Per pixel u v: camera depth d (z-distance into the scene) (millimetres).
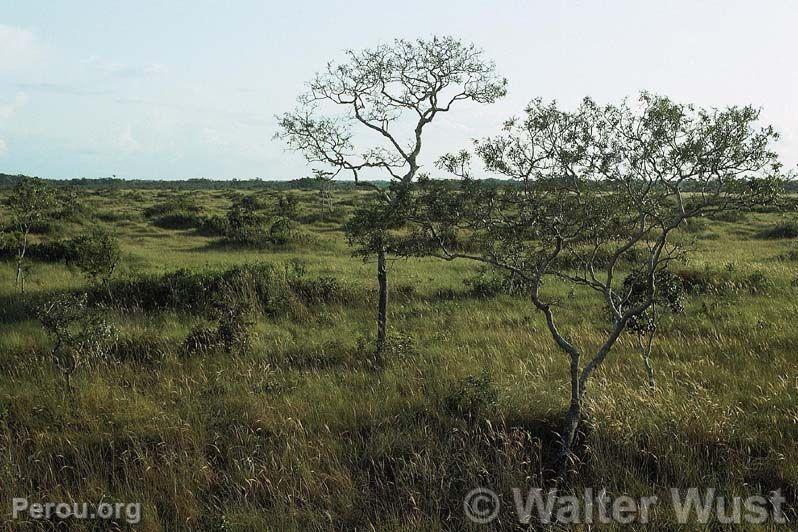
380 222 7238
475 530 6188
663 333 11508
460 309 13961
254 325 12273
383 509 6500
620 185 7086
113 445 7621
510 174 6820
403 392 8922
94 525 6398
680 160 6418
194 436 7648
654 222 7586
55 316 9727
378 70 10164
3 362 10445
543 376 9258
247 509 6508
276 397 8727
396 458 7180
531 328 12172
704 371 9148
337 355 10680
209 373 9773
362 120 10328
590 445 7090
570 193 7004
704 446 7078
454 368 9641
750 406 7922
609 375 9266
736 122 6203
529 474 6879
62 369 9211
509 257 7289
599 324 12266
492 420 7734
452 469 6961
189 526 6355
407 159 10359
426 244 7254
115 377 9656
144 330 11867
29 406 8586
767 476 6609
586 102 6812
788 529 5879
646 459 6984
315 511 6465
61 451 7508
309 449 7316
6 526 6363
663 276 9578
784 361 9312
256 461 7199
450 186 6965
